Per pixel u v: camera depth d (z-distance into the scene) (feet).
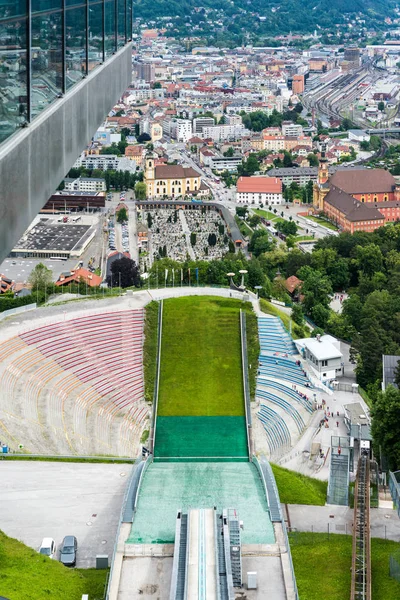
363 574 511.81
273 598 460.96
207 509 524.52
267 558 504.43
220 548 478.18
